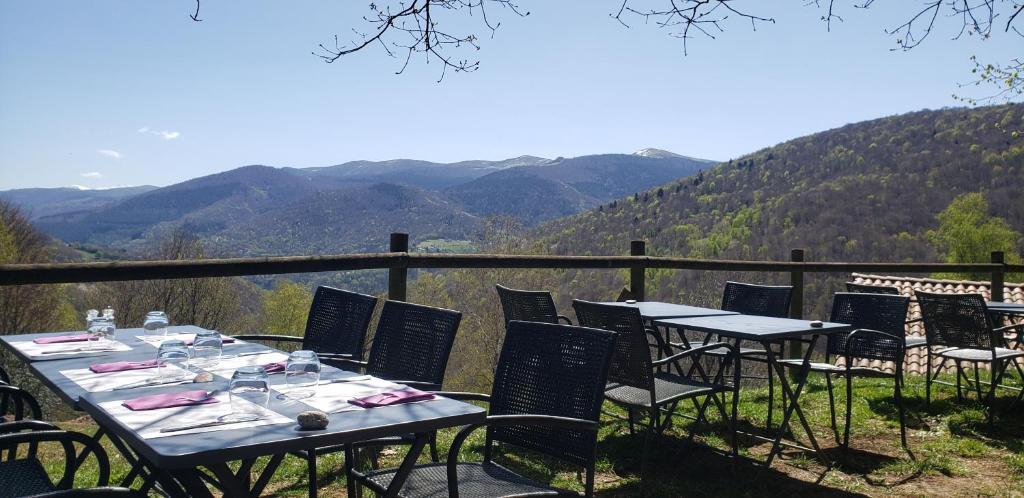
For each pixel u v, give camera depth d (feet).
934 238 145.59
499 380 9.53
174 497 7.35
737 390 13.26
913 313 37.40
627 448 14.79
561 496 8.04
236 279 79.92
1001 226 141.28
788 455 14.76
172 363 8.16
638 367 12.31
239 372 6.98
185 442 5.54
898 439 16.10
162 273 12.79
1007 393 20.62
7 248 87.66
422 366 10.57
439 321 10.60
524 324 9.52
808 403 19.33
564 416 8.65
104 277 12.21
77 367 8.61
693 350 12.77
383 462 13.44
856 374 15.21
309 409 6.71
